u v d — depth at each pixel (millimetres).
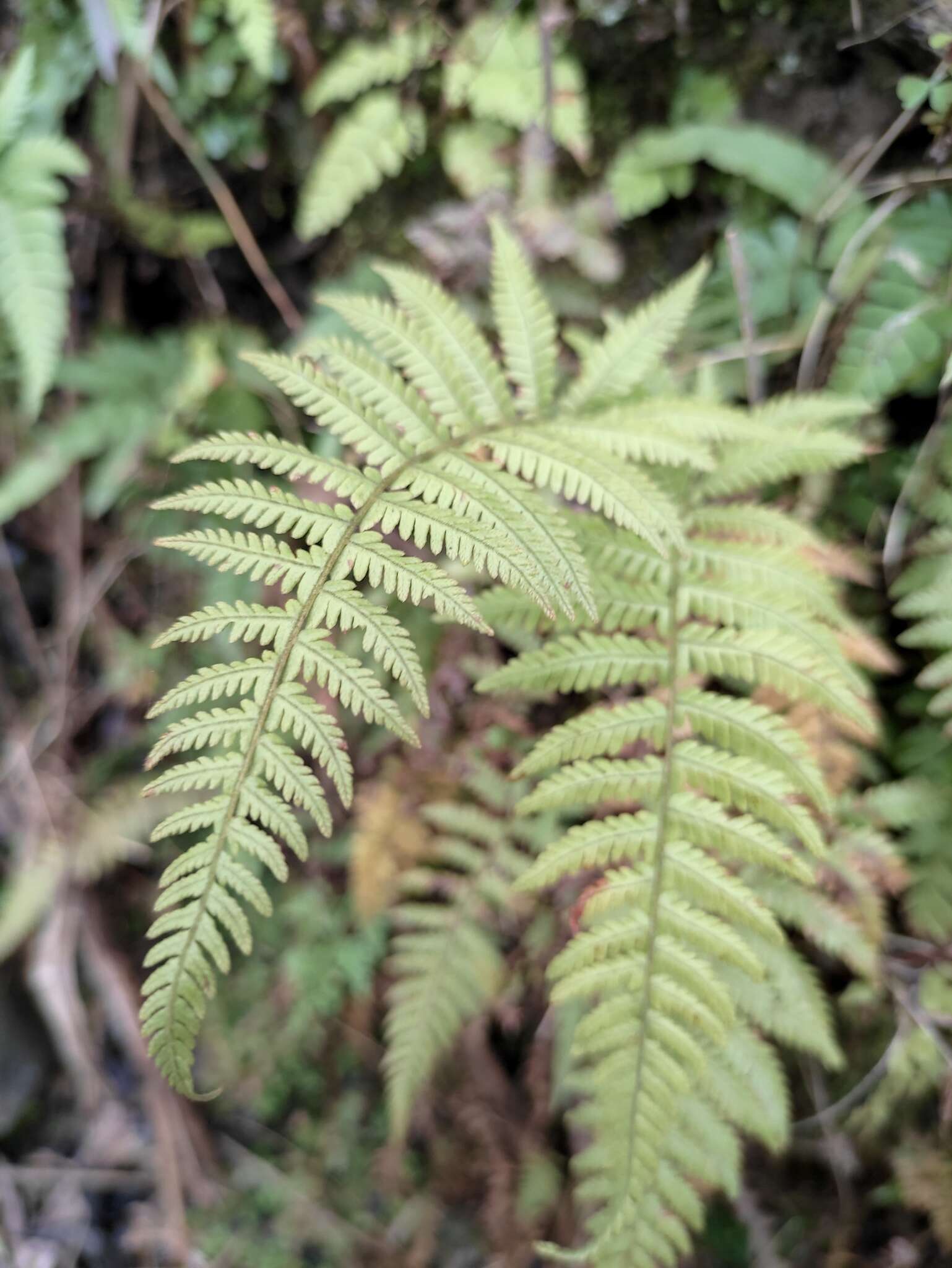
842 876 405
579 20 459
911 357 413
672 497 399
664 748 356
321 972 537
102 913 625
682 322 400
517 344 392
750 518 390
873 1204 483
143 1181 614
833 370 429
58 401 580
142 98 538
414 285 392
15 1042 629
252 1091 588
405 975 531
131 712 613
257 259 547
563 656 366
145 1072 612
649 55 468
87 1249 604
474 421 375
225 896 300
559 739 358
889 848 410
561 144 478
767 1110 387
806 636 360
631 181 473
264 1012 568
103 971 619
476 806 472
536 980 480
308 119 524
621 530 388
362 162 485
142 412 542
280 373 353
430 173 506
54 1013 610
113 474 535
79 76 529
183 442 534
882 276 425
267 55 479
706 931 337
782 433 383
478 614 308
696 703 359
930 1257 474
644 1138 326
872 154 441
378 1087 574
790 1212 497
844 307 436
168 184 556
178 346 558
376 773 494
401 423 361
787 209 471
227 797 302
